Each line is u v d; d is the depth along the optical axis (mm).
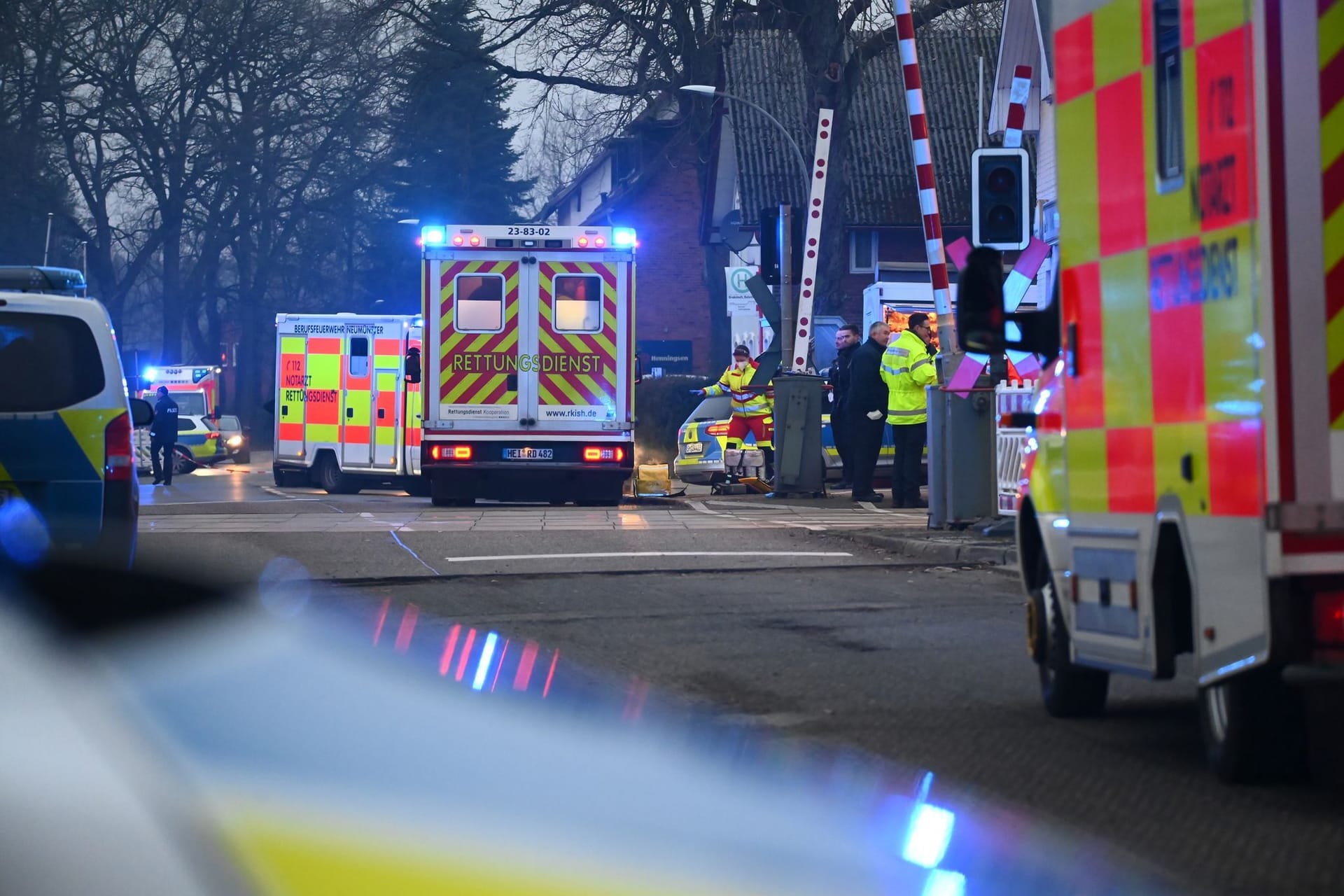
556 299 73000
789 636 31500
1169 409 18609
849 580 42094
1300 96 16359
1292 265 16297
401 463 94250
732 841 8781
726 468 83062
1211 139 17422
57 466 38844
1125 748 20609
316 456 100562
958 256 50469
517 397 72812
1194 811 16906
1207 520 17625
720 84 133500
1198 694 19312
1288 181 16312
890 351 68250
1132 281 19656
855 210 179125
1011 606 36750
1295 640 16203
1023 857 13445
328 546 50000
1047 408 23031
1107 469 20531
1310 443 16281
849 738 20828
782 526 58281
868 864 9500
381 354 95938
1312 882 14023
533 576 42469
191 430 162250
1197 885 13781
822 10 117188
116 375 39500
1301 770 18000
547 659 23875
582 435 73000
